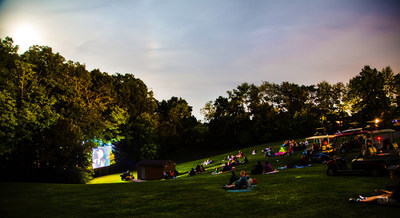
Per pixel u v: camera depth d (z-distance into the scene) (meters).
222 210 11.05
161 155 86.56
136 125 68.06
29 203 15.58
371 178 14.46
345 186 13.28
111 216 11.54
